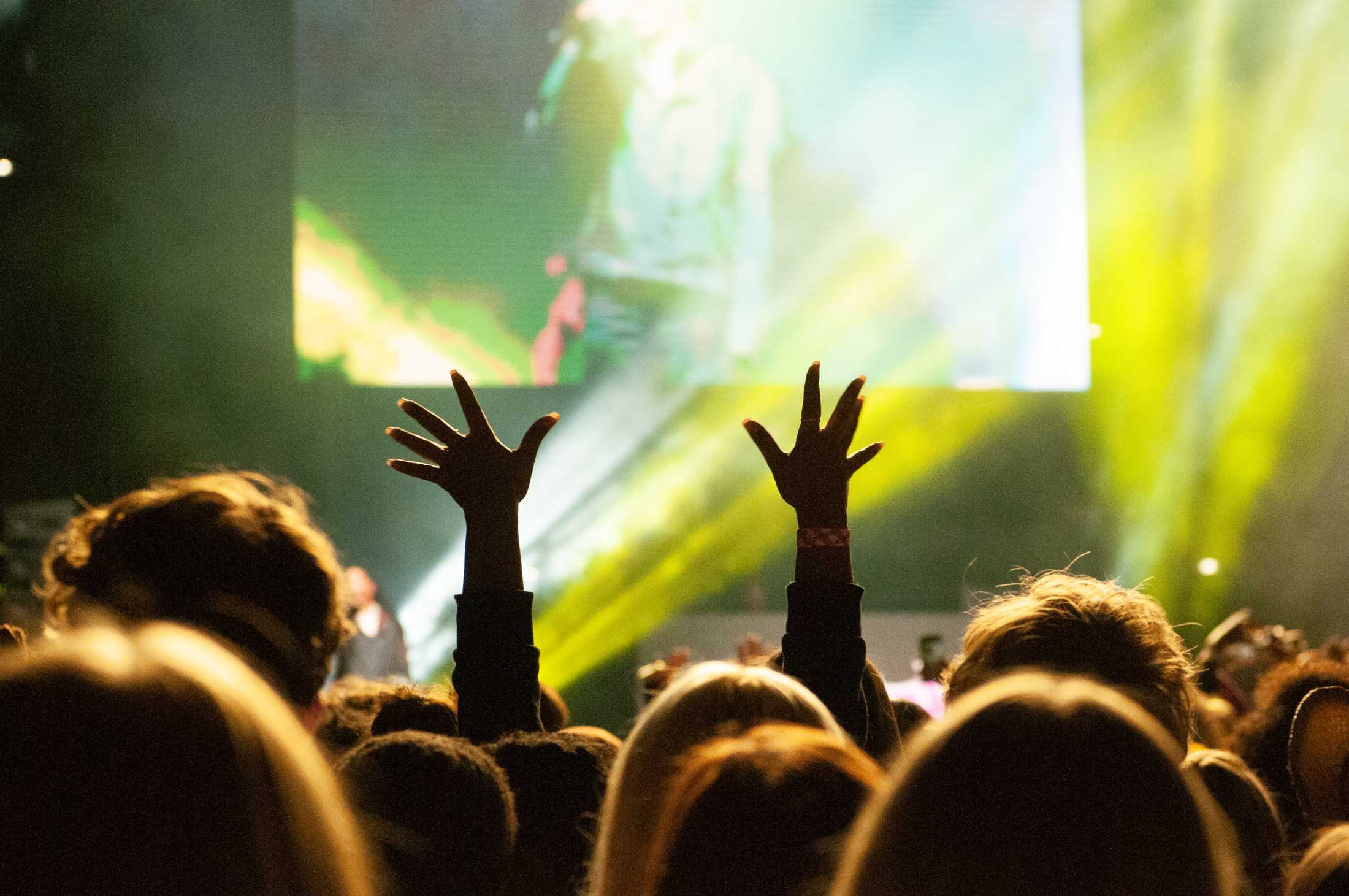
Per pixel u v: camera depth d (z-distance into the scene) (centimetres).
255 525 158
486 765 153
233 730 75
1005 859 85
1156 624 199
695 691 135
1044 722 90
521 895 173
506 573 216
